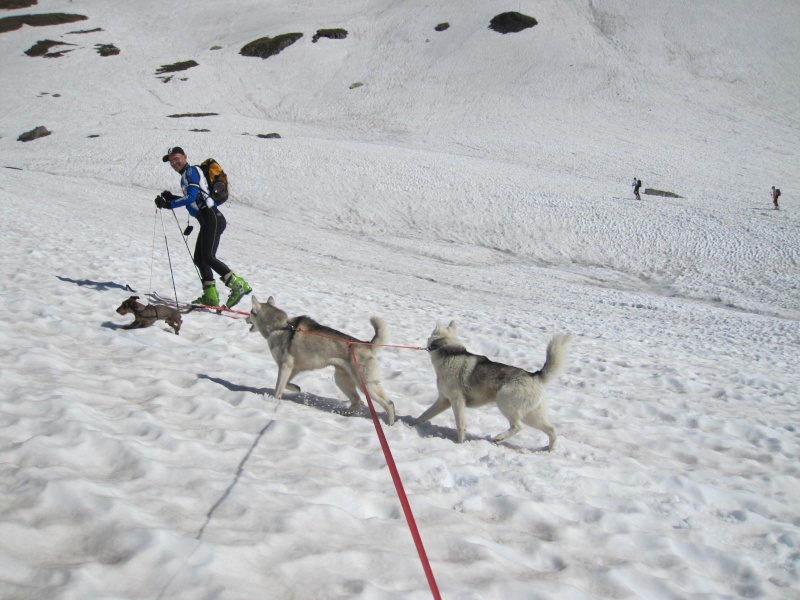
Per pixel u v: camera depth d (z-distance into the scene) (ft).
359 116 239.09
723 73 244.83
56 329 23.02
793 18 269.64
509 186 137.80
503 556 11.88
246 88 269.85
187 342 25.54
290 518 11.44
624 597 11.23
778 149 184.85
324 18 330.54
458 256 102.58
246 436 15.75
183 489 12.04
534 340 39.06
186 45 314.55
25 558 9.06
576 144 191.52
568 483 16.20
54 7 337.72
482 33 285.23
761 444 22.72
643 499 16.10
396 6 335.26
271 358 25.62
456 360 18.98
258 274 53.36
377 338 19.45
